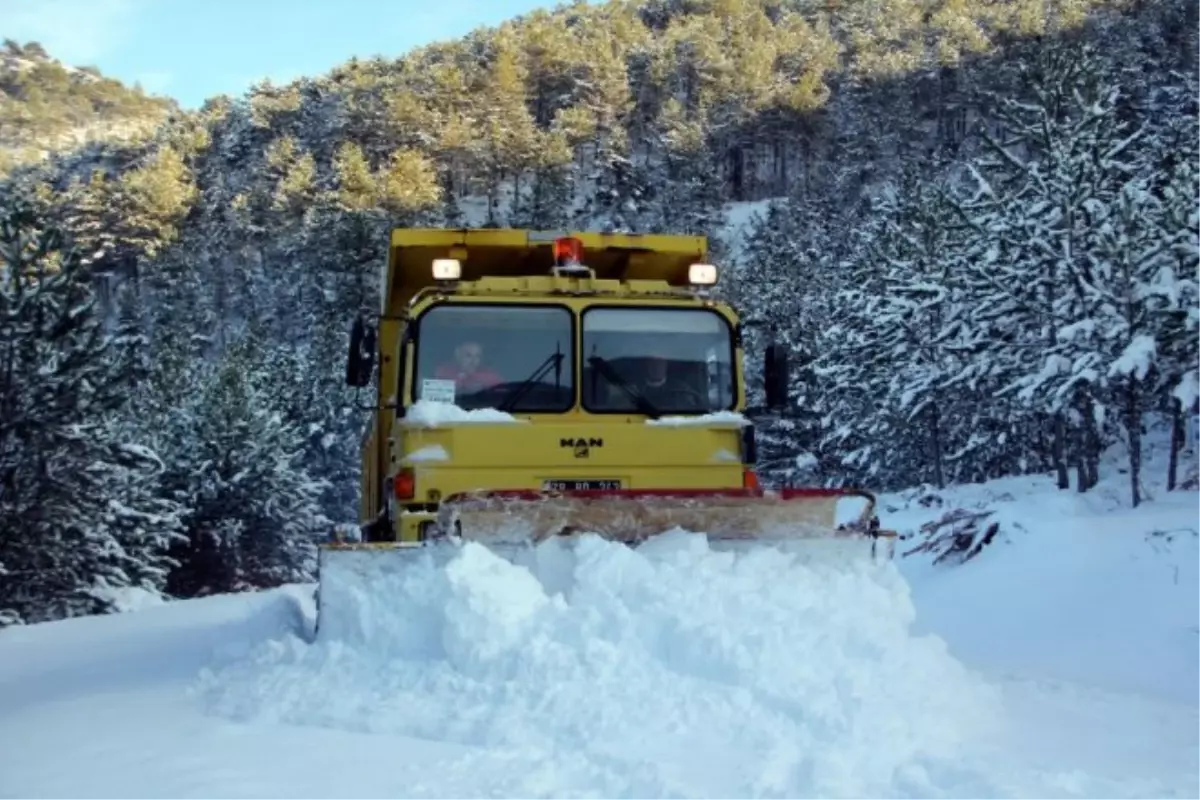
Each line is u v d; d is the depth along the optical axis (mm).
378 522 9500
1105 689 7402
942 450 29875
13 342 19719
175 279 99125
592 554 6391
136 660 8617
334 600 6559
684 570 6316
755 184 124688
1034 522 13820
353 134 132125
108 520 24203
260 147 144250
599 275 9977
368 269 68250
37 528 20469
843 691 5355
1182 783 4707
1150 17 100562
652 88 142625
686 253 9695
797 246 68938
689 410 8172
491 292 8273
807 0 173000
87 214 110188
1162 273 15336
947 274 24703
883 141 103062
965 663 8797
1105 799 4273
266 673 6359
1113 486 17703
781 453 38031
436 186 109938
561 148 116875
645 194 111625
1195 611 9648
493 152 117750
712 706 5164
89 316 20844
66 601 21547
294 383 53594
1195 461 18922
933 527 15695
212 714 5781
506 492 6641
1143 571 11031
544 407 8047
